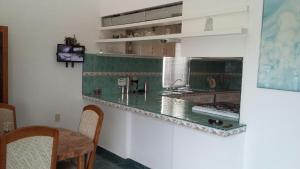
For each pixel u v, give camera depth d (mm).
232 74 5441
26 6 3381
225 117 2678
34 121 3576
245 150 2457
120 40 3660
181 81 5059
